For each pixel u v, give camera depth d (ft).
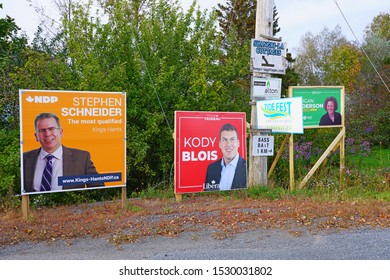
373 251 17.89
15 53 45.29
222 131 30.89
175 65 41.70
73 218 23.67
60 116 25.13
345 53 122.62
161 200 29.50
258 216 23.65
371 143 64.90
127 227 21.71
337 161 42.34
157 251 18.17
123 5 46.96
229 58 44.96
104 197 35.70
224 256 17.42
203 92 39.01
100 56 40.47
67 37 42.01
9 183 30.81
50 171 24.89
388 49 106.93
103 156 26.27
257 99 32.81
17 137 35.27
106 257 17.44
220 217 23.52
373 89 90.84
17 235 20.52
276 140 40.60
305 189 32.89
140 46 40.55
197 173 29.99
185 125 29.66
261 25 32.37
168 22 43.14
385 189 32.55
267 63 32.50
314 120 37.63
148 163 39.99
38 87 37.11
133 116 37.83
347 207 25.70
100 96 26.11
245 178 31.71
